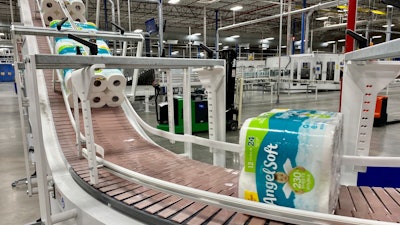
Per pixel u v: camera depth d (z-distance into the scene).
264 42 18.58
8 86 22.88
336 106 9.82
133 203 1.66
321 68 14.38
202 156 4.77
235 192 1.81
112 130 3.29
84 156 2.42
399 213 1.45
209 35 17.28
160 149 2.88
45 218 1.64
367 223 1.06
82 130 3.09
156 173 2.19
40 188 1.67
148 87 9.09
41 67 1.71
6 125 7.32
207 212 1.53
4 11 14.30
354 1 3.13
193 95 6.68
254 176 1.36
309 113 1.54
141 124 3.43
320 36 18.86
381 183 2.65
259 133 1.34
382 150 5.02
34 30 2.26
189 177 2.10
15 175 3.89
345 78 1.95
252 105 10.24
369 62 1.81
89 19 14.98
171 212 1.54
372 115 1.90
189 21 17.00
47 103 3.51
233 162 4.39
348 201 1.58
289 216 1.22
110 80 3.21
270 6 12.81
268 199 1.33
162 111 6.10
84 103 1.82
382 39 19.16
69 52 3.28
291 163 1.26
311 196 1.23
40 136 1.56
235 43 18.41
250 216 1.45
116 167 1.92
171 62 2.03
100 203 1.80
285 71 12.91
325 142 1.20
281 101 11.43
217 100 2.48
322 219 1.15
